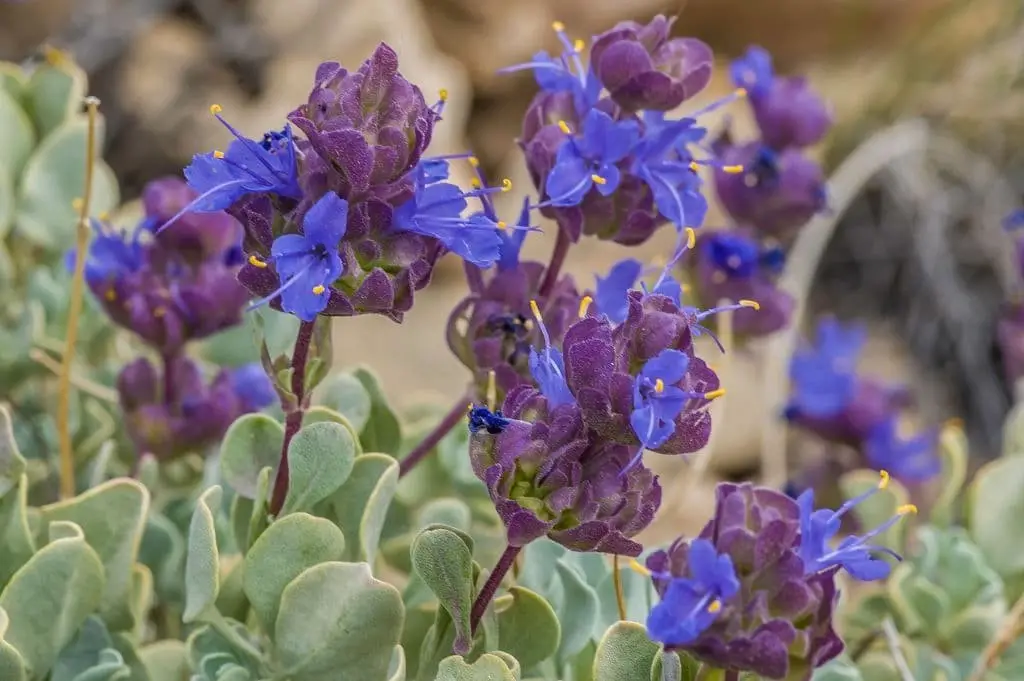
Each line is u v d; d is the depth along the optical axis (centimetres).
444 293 67
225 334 41
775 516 31
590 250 67
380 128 31
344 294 31
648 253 67
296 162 32
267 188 32
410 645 35
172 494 40
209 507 33
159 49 72
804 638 30
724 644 30
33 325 40
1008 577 40
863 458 48
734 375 64
